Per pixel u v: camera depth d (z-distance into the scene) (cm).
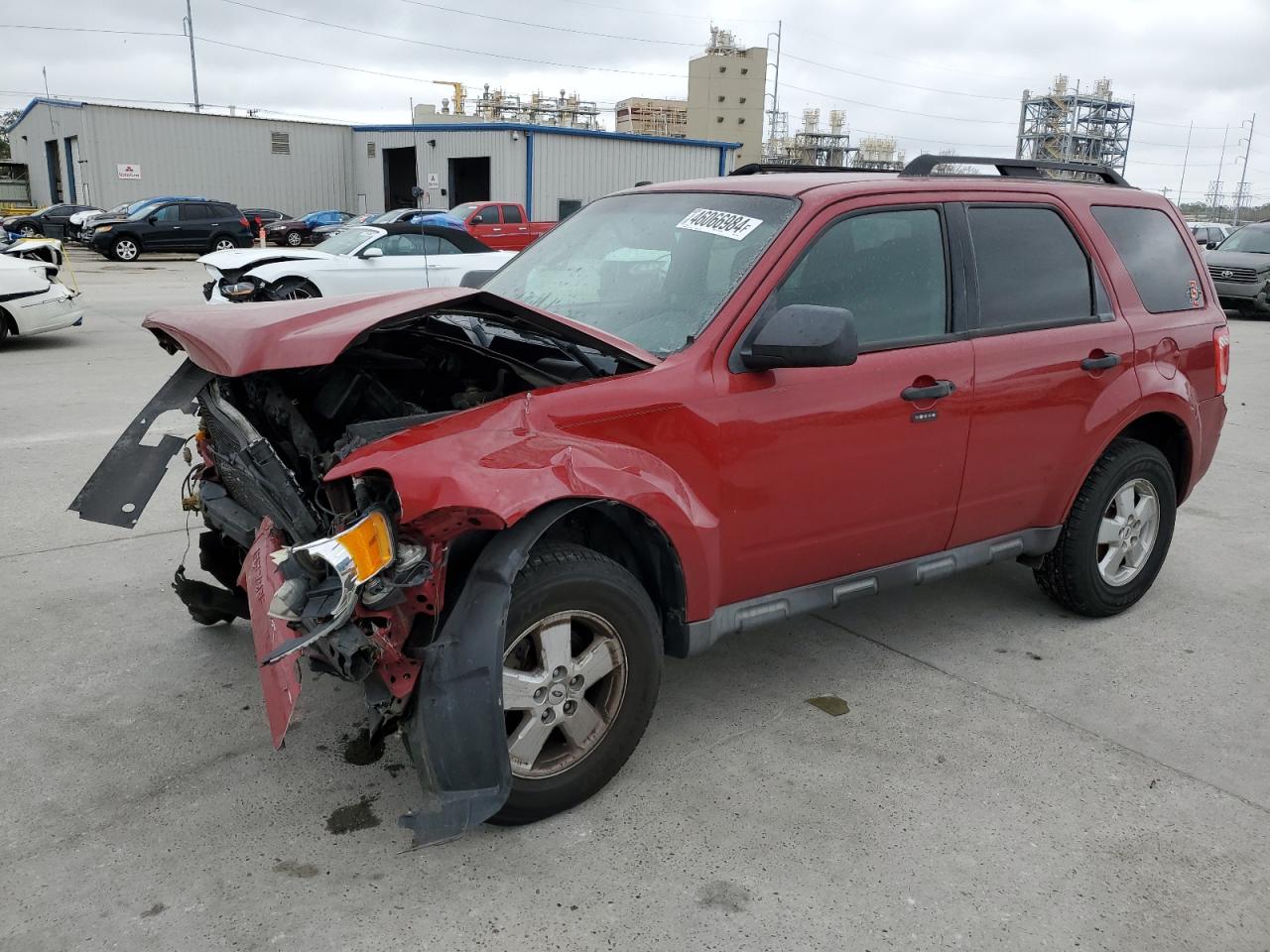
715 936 248
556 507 269
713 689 380
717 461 306
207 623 415
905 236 357
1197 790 317
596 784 300
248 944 242
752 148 9344
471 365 348
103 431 755
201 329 297
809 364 290
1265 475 733
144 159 4356
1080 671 401
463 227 2406
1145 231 449
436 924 250
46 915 250
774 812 300
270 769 318
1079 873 275
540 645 280
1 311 1145
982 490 380
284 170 4662
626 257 363
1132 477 433
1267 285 1858
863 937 249
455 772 258
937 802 307
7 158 8156
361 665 260
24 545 512
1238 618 461
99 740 333
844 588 354
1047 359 386
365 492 263
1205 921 257
